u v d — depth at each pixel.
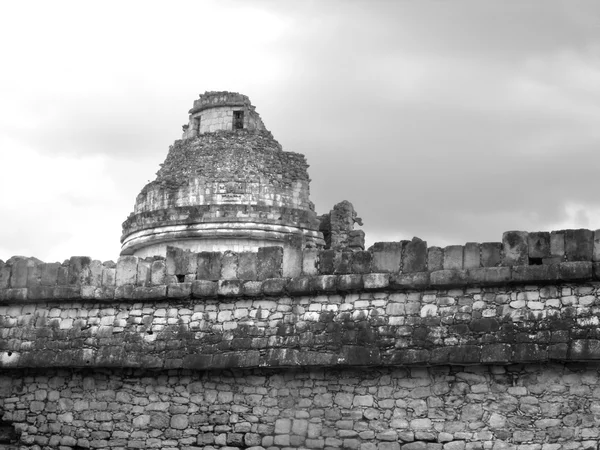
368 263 19.45
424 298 18.86
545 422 17.52
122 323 21.30
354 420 18.95
